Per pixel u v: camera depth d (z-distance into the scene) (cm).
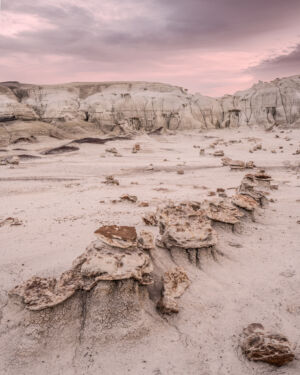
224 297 981
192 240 1191
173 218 1345
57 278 1043
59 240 1461
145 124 10250
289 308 904
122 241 925
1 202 2345
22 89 10731
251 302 950
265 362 701
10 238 1495
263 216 1888
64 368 701
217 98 12044
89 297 834
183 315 883
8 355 721
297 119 10125
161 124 10262
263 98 10844
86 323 798
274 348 702
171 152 6450
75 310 823
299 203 2230
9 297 854
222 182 3450
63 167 4450
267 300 956
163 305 886
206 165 4759
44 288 851
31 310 771
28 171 4106
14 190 2823
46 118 9675
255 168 4312
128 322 798
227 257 1271
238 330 823
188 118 10406
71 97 10831
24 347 727
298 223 1714
